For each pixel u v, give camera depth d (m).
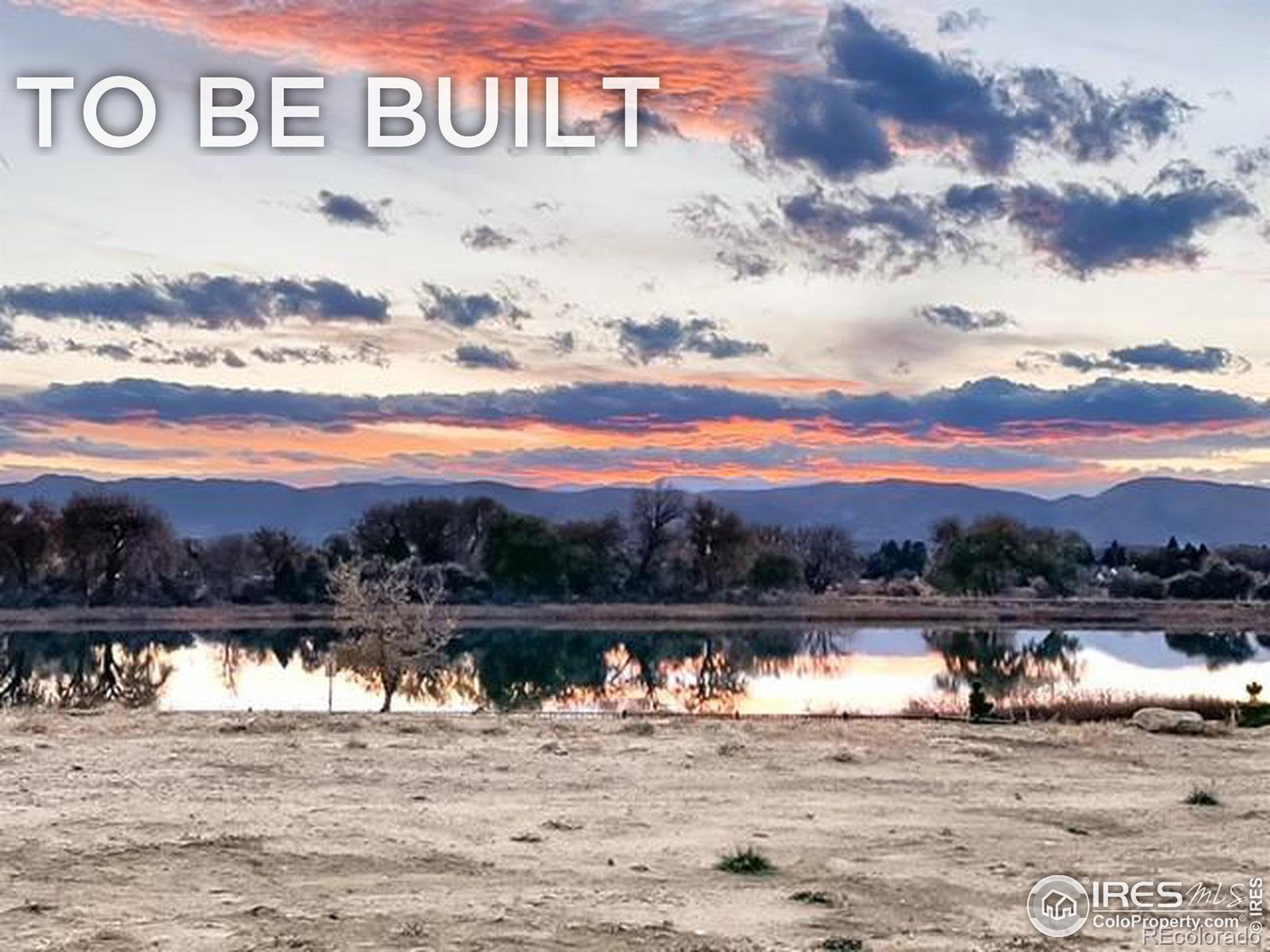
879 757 23.73
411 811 17.95
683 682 63.81
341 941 11.29
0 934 11.43
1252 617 117.88
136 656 79.19
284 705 48.69
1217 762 23.64
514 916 12.27
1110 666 73.62
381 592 45.50
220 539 133.38
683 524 137.75
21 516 126.75
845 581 155.75
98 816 16.91
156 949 10.98
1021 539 141.75
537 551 125.44
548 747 24.14
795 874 14.48
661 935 11.67
